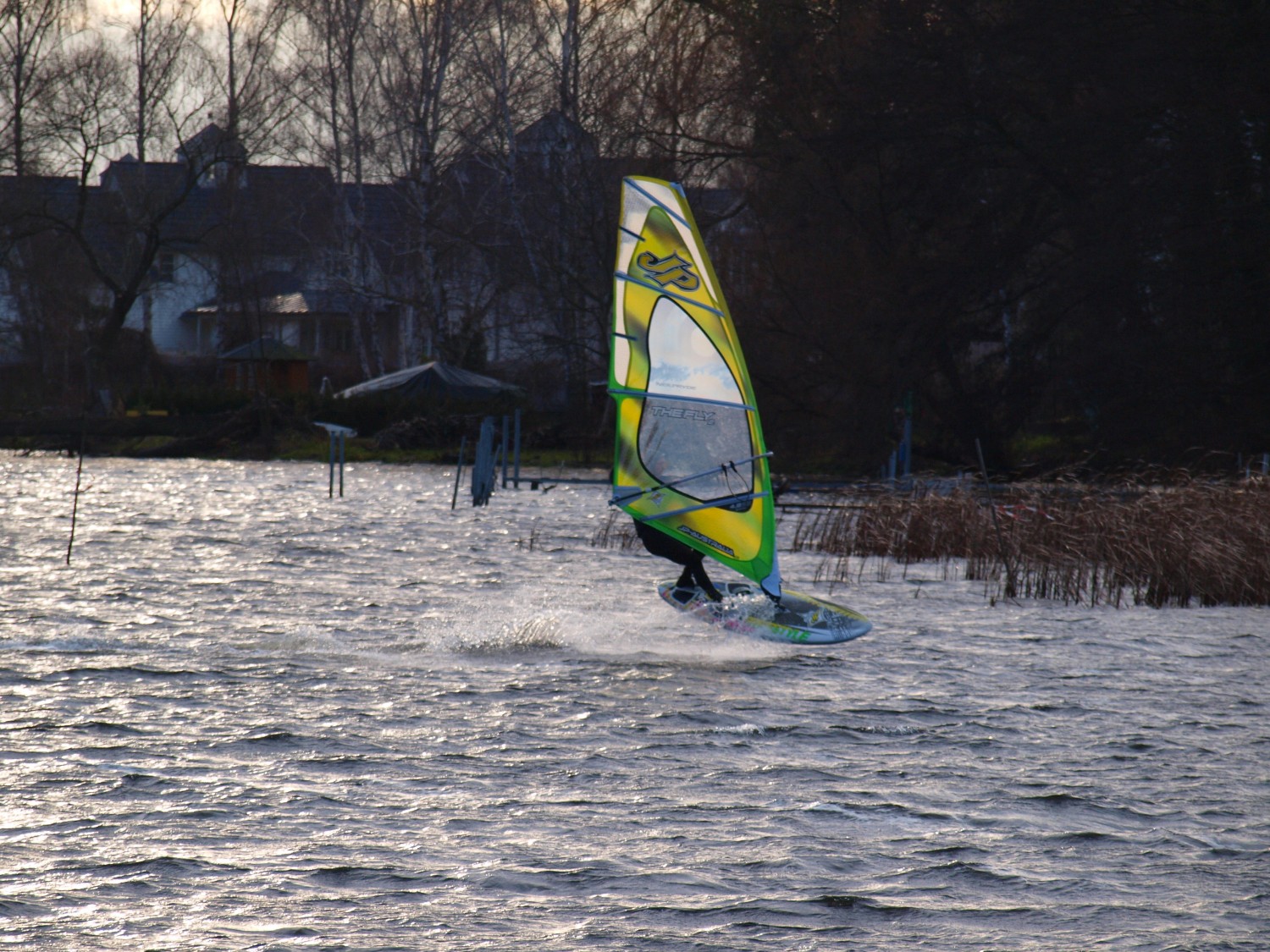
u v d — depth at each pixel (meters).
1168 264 124.81
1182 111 121.69
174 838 24.89
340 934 20.80
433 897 22.38
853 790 28.92
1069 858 24.86
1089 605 57.56
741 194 163.12
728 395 43.34
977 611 55.22
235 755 30.59
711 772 30.19
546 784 28.88
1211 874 24.14
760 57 143.62
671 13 160.25
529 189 189.25
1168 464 121.56
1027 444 162.75
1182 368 120.56
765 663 43.00
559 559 71.38
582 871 23.72
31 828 25.30
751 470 43.88
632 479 42.25
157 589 56.97
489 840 25.20
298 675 39.28
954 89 129.88
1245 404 121.94
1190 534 61.03
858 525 75.88
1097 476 115.75
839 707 36.94
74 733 32.12
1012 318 146.88
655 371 42.25
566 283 184.75
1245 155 119.44
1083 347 125.69
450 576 63.56
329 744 31.67
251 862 23.75
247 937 20.64
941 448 147.50
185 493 115.50
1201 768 31.33
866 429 133.50
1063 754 32.41
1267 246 117.81
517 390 195.38
